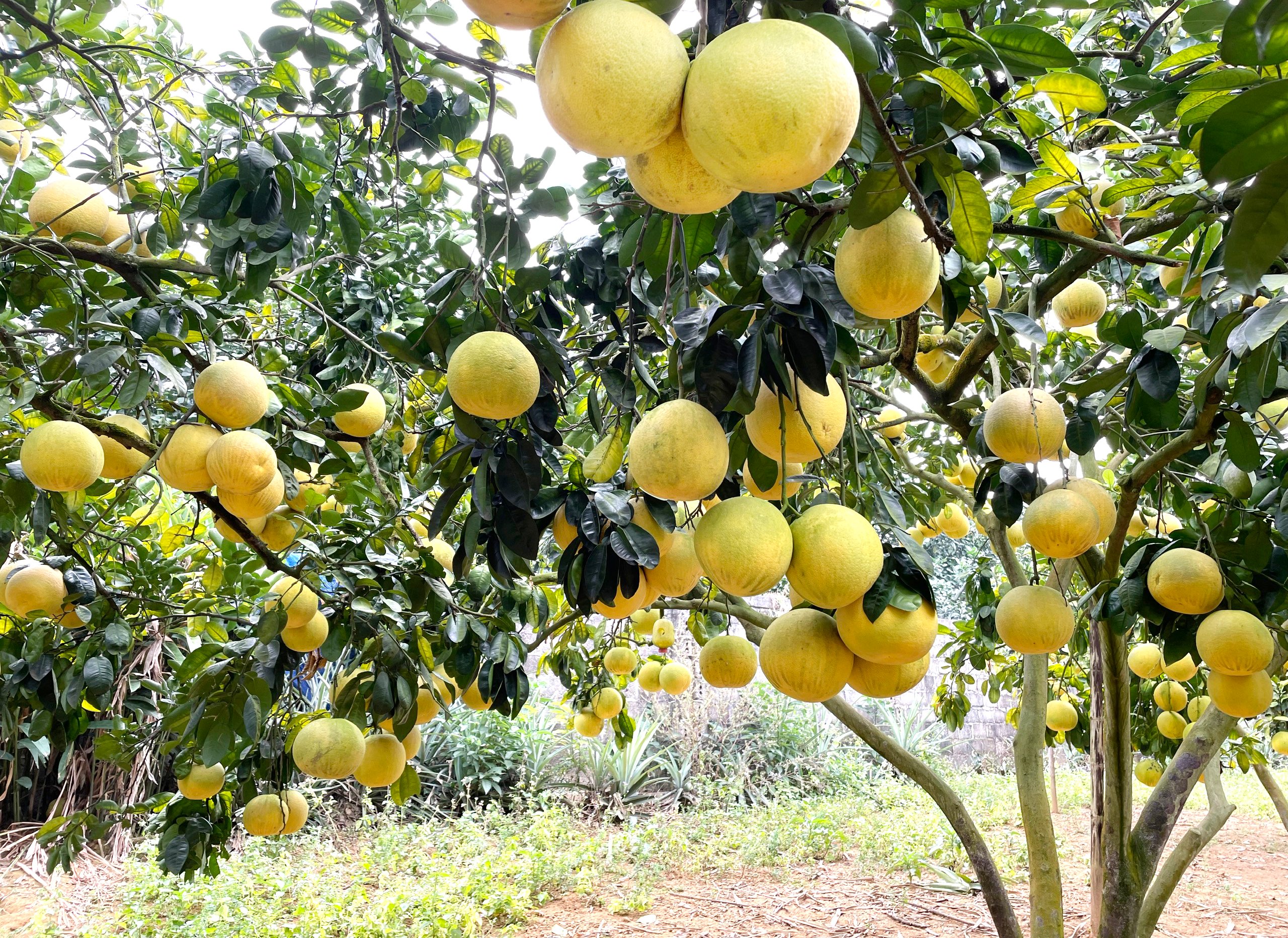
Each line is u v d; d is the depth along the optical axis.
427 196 3.55
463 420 1.86
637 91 0.90
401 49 2.64
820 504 1.39
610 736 10.00
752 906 6.37
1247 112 0.92
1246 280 1.04
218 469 2.11
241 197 2.03
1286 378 2.19
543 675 11.26
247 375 2.18
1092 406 2.80
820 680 1.43
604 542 1.76
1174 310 2.55
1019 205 1.95
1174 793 3.30
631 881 6.95
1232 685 2.37
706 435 1.33
